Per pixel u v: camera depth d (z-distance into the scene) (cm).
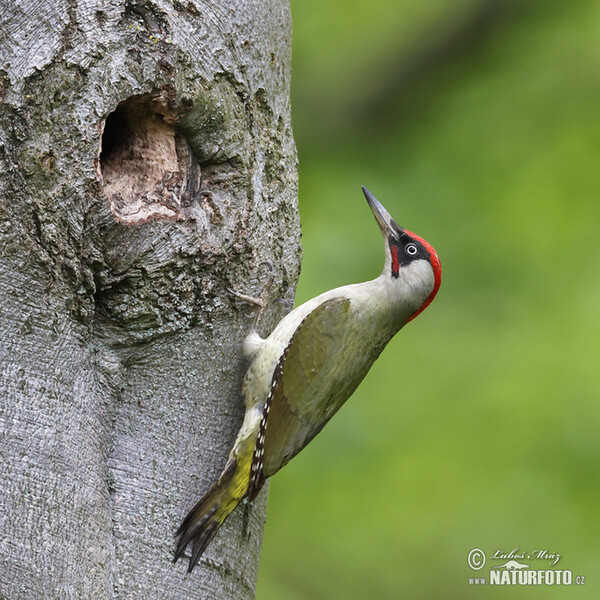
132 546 818
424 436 1483
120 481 830
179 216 858
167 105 853
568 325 1488
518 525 1444
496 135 1622
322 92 1683
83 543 779
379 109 1670
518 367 1486
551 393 1468
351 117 1666
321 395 1005
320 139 1652
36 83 802
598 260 1514
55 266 805
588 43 1672
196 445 876
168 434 862
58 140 805
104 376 839
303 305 1047
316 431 1014
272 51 934
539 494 1447
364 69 1688
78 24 815
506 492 1451
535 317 1504
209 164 892
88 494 794
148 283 845
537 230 1543
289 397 977
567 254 1527
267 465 932
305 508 1485
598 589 1409
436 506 1462
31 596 743
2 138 794
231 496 875
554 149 1600
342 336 1034
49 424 786
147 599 815
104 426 835
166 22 845
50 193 803
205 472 877
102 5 823
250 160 905
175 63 845
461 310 1528
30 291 796
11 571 741
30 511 759
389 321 1084
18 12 806
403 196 1571
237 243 887
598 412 1449
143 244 838
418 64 1689
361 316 1056
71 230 809
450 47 1695
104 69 818
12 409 776
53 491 772
